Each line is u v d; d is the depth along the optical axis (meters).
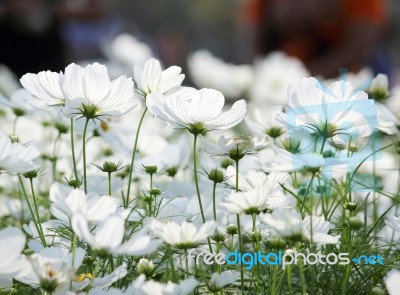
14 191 1.64
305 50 3.41
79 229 1.13
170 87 1.31
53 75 1.29
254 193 1.23
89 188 1.39
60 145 1.77
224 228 1.36
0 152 1.22
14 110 1.57
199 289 1.27
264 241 1.29
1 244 1.13
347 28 3.37
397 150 1.48
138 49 3.46
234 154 1.26
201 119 1.25
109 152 1.74
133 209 1.34
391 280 1.13
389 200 1.56
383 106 1.45
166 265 1.33
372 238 1.34
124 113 1.27
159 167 1.48
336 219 1.38
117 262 1.27
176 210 1.34
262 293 1.24
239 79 3.30
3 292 1.21
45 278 1.14
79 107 1.26
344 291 1.25
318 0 3.39
